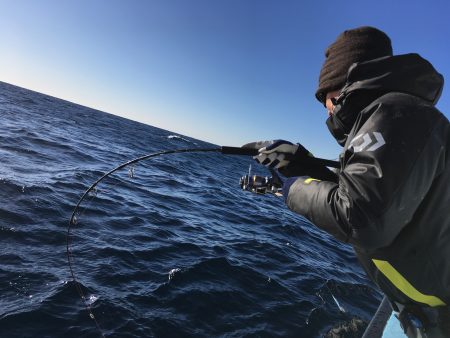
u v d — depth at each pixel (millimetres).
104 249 6492
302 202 1468
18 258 5461
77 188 10453
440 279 1420
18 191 8430
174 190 14883
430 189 1278
